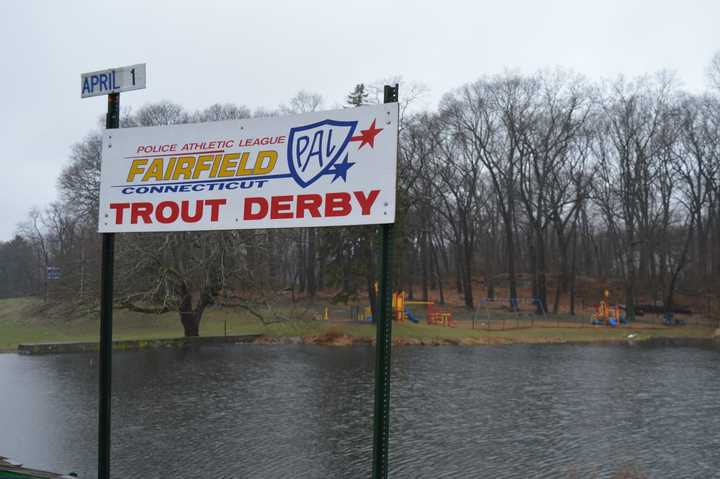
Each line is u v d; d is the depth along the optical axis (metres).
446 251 90.19
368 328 40.78
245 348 35.06
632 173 61.16
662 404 20.95
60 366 26.91
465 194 69.19
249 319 44.41
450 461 14.12
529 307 64.31
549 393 22.83
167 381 23.58
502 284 77.62
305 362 29.27
